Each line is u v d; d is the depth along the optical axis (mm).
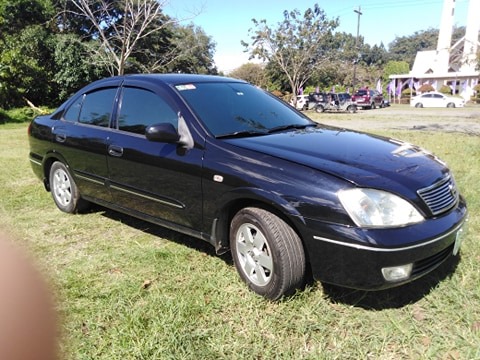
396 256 2461
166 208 3484
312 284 2980
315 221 2578
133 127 3771
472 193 4934
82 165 4266
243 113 3631
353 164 2783
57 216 4668
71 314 2721
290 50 25828
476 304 2758
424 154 3283
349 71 44219
